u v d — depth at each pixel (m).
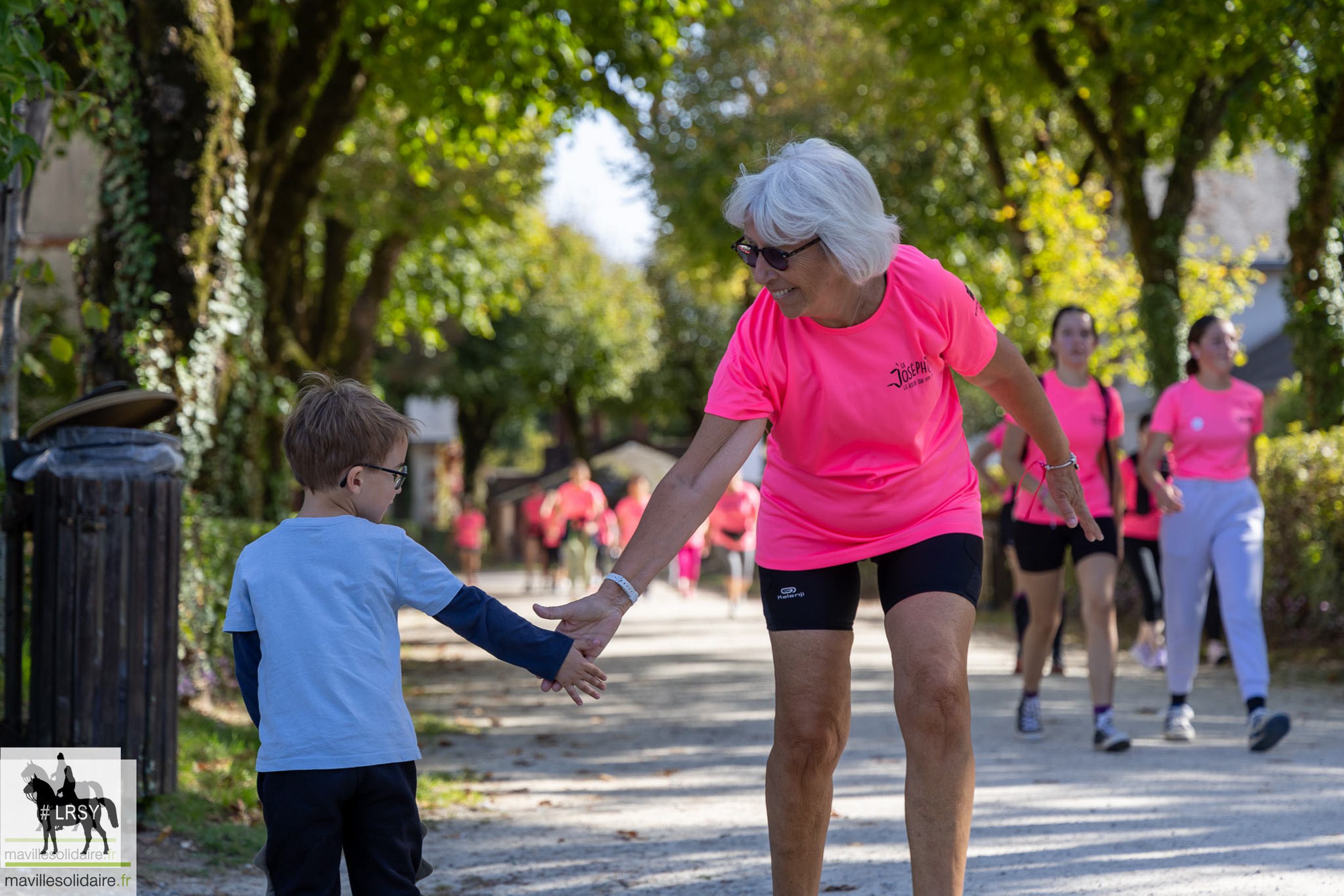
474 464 76.12
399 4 20.28
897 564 4.95
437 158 30.48
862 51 34.62
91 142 12.88
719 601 35.97
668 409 76.62
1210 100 24.97
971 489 5.10
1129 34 21.67
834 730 5.00
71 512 7.67
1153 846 7.13
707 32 38.56
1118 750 10.45
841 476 4.92
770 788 5.03
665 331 73.38
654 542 4.70
